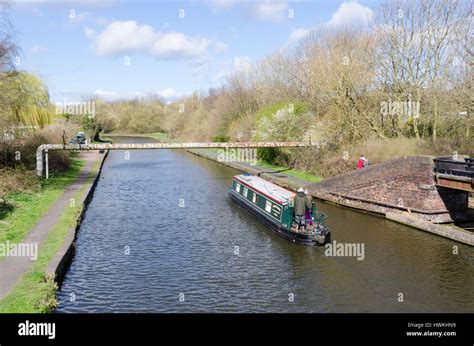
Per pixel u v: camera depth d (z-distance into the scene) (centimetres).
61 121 4819
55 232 1670
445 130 3002
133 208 2434
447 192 1970
